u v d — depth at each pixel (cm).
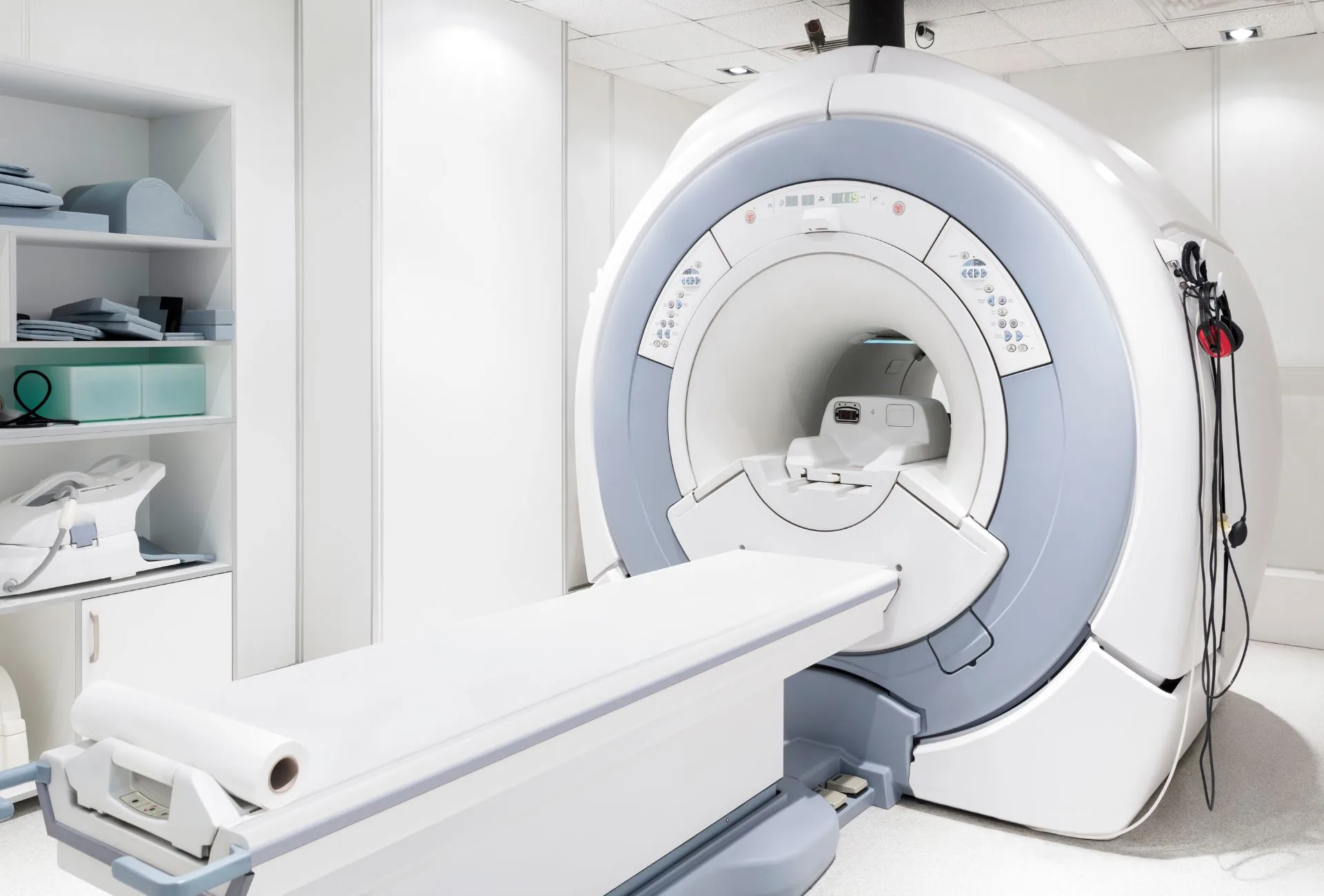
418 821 116
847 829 218
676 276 247
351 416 335
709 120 252
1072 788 206
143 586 251
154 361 296
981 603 214
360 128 327
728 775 197
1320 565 383
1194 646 204
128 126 296
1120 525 198
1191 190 412
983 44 404
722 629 168
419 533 344
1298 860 207
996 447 210
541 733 129
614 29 402
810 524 232
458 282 353
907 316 225
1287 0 348
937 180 212
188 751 107
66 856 116
